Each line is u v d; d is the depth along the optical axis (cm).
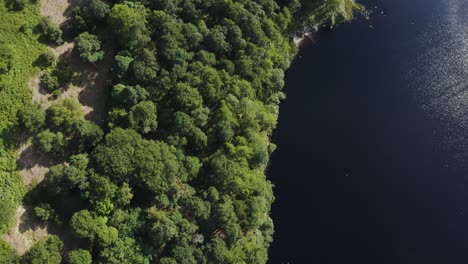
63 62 13375
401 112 16075
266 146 13975
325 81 16525
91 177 11656
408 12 18412
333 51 17225
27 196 11781
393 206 14338
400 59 17225
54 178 11619
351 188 14575
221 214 11869
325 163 14938
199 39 13950
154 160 11981
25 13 13400
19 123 12112
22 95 12444
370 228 13975
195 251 11619
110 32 14000
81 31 13812
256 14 14900
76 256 11019
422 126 15788
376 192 14562
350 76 16688
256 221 12431
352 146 15288
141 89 13025
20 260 10981
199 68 13488
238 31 14275
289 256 13438
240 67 14000
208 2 14612
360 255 13600
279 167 14725
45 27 13338
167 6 14175
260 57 14425
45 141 12019
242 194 12544
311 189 14475
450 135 15600
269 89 14788
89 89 13400
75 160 11862
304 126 15575
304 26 17188
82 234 11269
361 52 17288
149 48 13738
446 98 16350
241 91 13662
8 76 12400
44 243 11219
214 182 12456
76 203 12025
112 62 13550
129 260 11312
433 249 13750
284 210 14062
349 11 18162
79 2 14288
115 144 11994
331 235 13825
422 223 14112
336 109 15975
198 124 12988
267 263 13288
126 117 12662
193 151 13000
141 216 11844
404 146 15375
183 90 13012
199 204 11894
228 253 11800
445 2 18725
